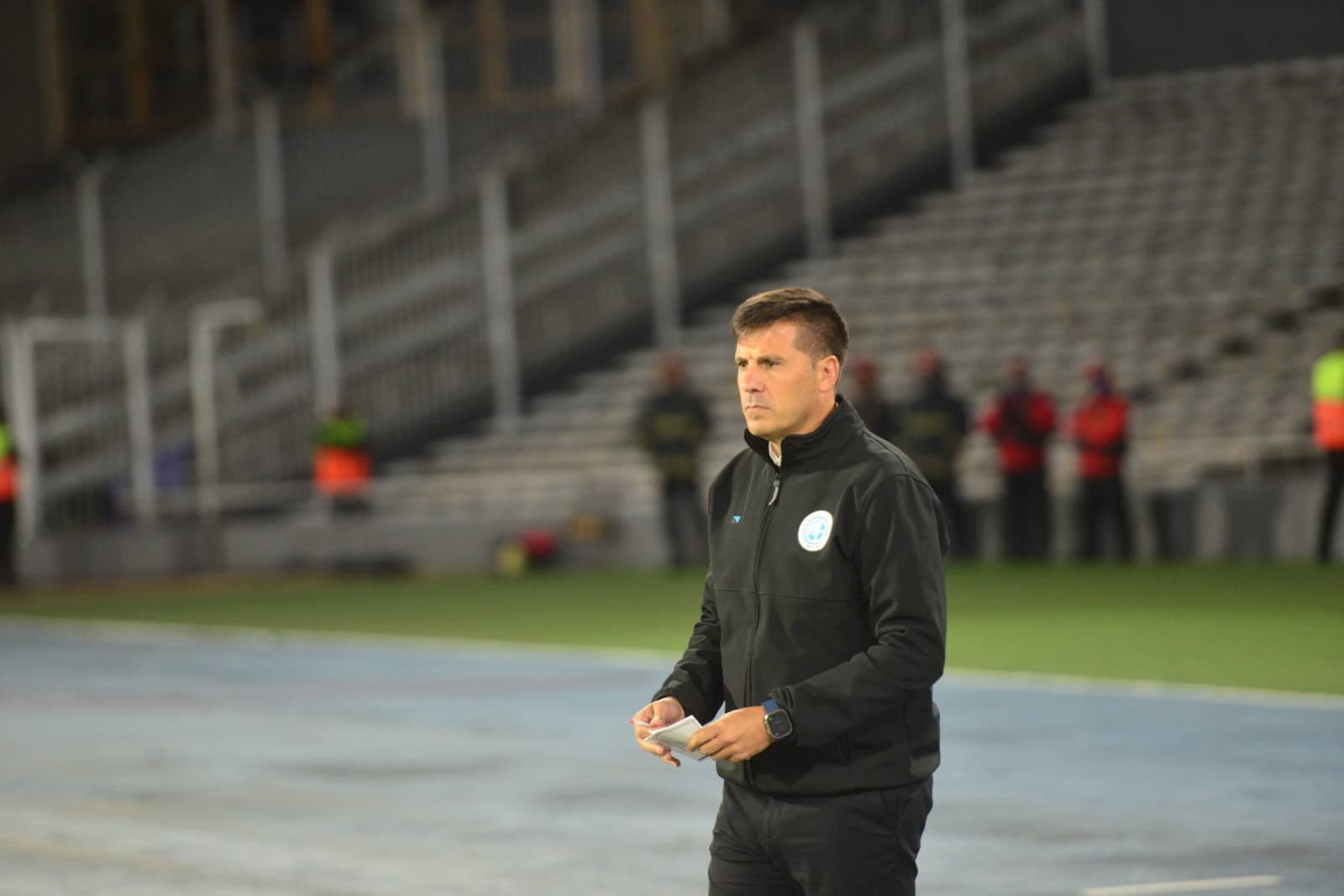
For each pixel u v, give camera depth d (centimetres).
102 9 12800
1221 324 8050
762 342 1348
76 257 10662
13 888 2333
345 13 11931
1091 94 10194
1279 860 2309
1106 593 5978
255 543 8069
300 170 10900
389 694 4128
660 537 7681
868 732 1340
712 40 10431
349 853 2498
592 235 9062
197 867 2434
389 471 8462
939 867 2314
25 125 12450
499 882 2308
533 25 10700
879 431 6931
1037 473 7044
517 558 7700
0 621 6475
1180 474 7131
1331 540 6688
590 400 8706
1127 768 2967
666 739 1330
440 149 10700
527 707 3862
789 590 1351
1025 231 9125
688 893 2228
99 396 8088
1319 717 3441
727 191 9325
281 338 8388
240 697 4162
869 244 9331
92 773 3189
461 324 8669
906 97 9738
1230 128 9525
